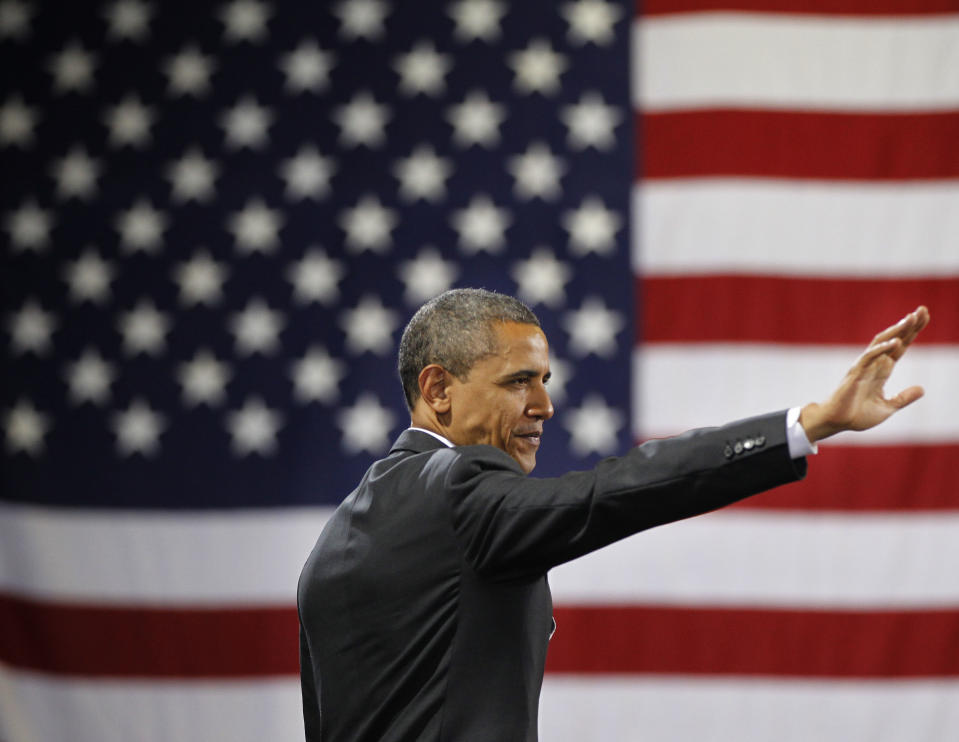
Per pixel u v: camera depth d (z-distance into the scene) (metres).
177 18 17.80
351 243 16.98
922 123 16.58
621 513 4.50
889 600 15.61
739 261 16.36
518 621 5.15
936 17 16.89
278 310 16.88
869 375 4.38
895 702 15.45
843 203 16.41
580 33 17.28
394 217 17.02
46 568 16.42
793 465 4.40
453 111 17.23
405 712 5.16
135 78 17.66
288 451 16.55
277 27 17.67
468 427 5.64
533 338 5.70
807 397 16.00
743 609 15.67
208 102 17.52
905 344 4.42
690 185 16.61
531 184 16.91
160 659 16.19
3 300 17.11
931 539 15.66
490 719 5.04
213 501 16.47
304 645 5.99
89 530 16.48
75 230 17.23
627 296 16.48
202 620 16.25
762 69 16.84
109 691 16.12
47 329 17.00
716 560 15.77
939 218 16.31
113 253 17.14
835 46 16.86
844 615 15.60
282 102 17.44
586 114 17.03
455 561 5.07
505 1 17.48
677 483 4.44
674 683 15.61
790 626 15.62
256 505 16.44
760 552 15.74
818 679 15.53
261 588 16.28
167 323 16.92
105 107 17.59
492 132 17.11
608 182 16.83
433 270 16.83
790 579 15.70
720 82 16.86
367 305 16.83
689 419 16.09
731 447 4.44
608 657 15.69
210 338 16.86
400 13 17.58
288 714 16.05
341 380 16.67
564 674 15.67
